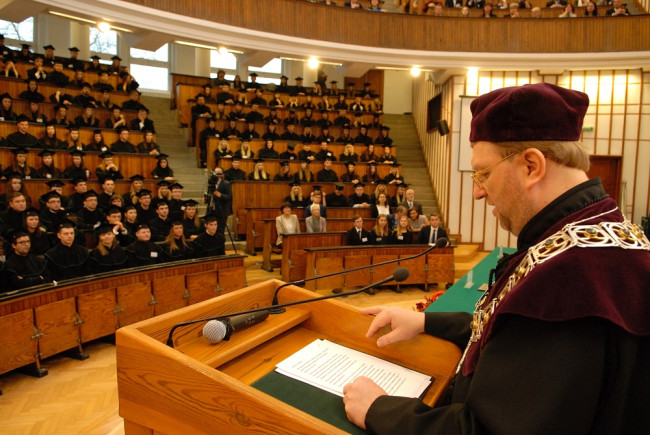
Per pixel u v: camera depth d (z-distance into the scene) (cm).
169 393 96
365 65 1084
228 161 954
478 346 86
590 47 1049
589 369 66
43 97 959
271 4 973
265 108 1219
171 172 901
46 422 327
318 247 698
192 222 749
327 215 902
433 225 759
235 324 125
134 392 102
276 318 138
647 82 1088
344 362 120
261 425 83
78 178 737
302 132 1212
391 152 1186
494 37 1072
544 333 69
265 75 1825
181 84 1214
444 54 1069
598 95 1107
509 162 84
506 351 72
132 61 1659
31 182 698
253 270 765
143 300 483
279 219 780
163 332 116
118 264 549
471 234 1145
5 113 874
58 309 409
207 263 546
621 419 69
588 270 69
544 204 83
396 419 81
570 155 81
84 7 770
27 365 405
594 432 69
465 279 491
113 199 725
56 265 510
